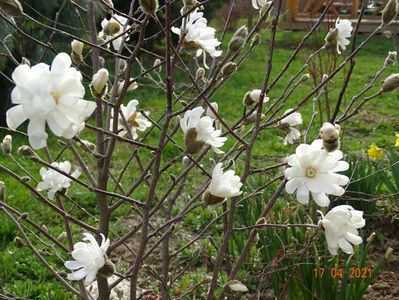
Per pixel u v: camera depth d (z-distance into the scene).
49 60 6.70
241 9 12.32
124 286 3.73
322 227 1.99
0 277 4.15
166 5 1.69
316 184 1.85
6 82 7.37
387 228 4.65
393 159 4.84
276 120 2.26
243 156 5.71
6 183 5.73
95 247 1.78
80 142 2.13
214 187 1.83
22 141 7.08
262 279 3.23
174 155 6.68
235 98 9.37
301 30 15.28
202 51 2.35
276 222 3.52
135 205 2.26
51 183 2.28
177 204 5.26
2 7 1.88
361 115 8.54
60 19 6.66
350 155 4.93
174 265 4.24
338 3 15.49
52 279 4.17
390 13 2.13
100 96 1.75
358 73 11.34
